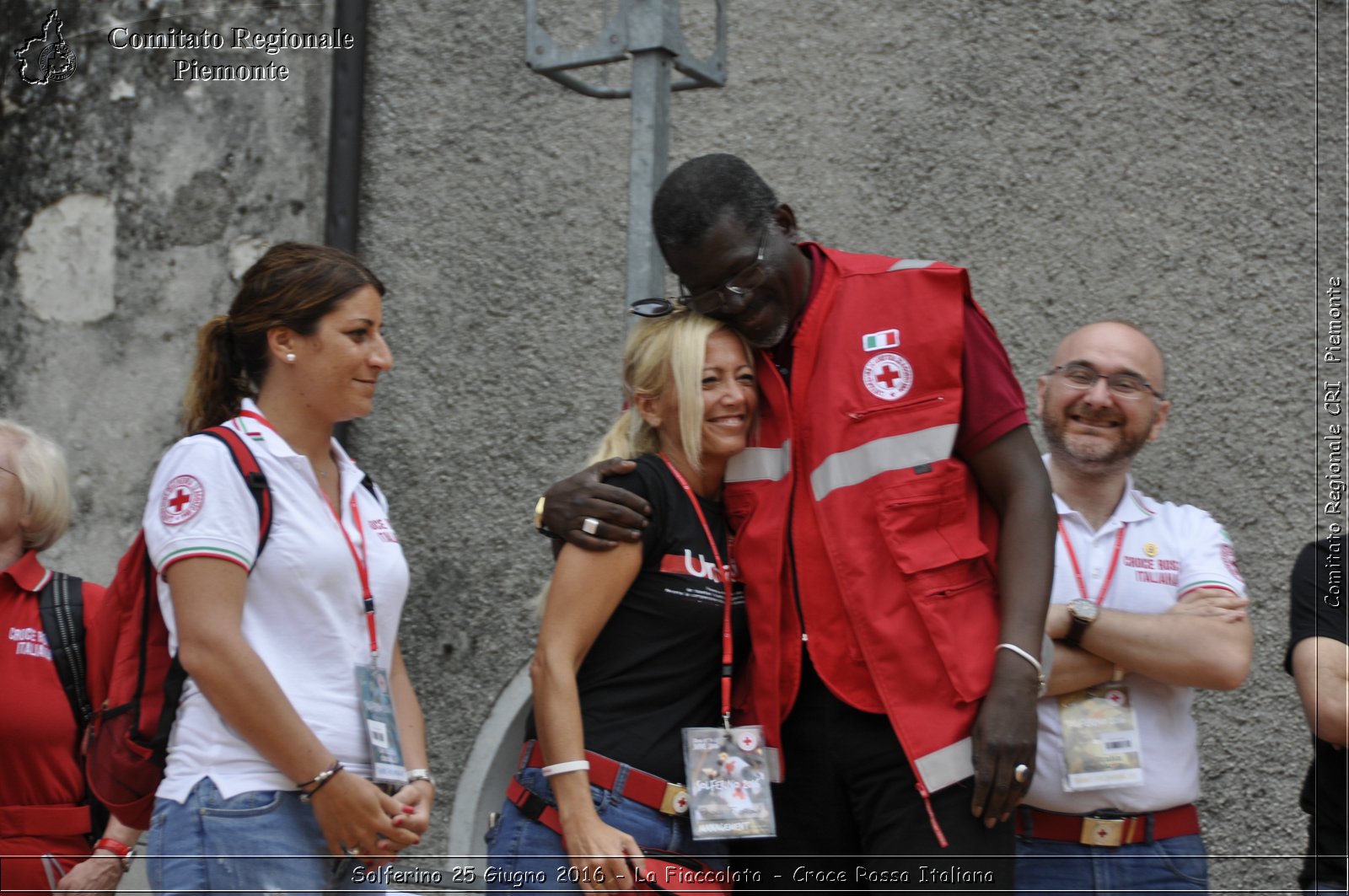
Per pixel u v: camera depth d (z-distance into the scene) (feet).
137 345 16.08
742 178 8.77
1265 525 12.84
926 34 13.80
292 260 8.98
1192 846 9.71
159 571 8.36
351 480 9.34
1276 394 12.95
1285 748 12.58
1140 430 10.07
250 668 8.14
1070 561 10.10
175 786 8.45
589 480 8.94
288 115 15.69
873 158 13.83
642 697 8.90
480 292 14.89
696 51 14.43
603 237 14.56
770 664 8.92
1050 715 9.68
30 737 10.65
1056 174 13.43
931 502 8.60
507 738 14.23
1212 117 13.24
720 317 8.93
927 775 8.43
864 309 8.96
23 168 16.61
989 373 8.81
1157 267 13.19
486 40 15.21
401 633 14.66
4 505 10.93
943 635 8.52
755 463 9.18
